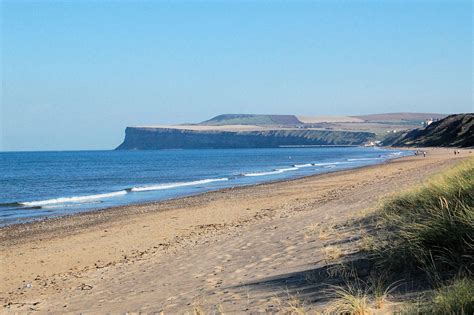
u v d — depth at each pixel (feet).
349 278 21.62
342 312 16.71
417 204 31.07
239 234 46.06
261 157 443.32
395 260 21.35
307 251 30.32
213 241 44.11
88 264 43.01
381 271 21.30
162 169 261.24
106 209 89.81
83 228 67.10
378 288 18.42
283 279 24.29
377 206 41.27
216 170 239.09
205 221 65.31
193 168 267.18
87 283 33.73
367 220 36.47
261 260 30.99
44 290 33.71
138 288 29.14
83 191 140.15
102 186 156.25
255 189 114.73
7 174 232.94
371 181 104.37
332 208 56.34
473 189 25.53
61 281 36.19
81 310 25.49
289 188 110.73
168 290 27.12
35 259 47.42
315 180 130.52
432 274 19.12
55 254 49.24
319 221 44.55
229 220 64.03
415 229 22.95
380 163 229.86
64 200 111.55
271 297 21.27
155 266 35.94
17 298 32.04
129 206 92.58
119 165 322.75
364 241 26.66
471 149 367.45
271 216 60.75
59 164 348.79
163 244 48.67
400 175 111.14
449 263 19.27
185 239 49.88
